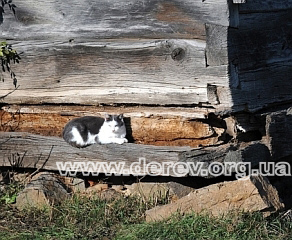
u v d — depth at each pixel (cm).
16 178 1013
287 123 961
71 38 962
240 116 932
